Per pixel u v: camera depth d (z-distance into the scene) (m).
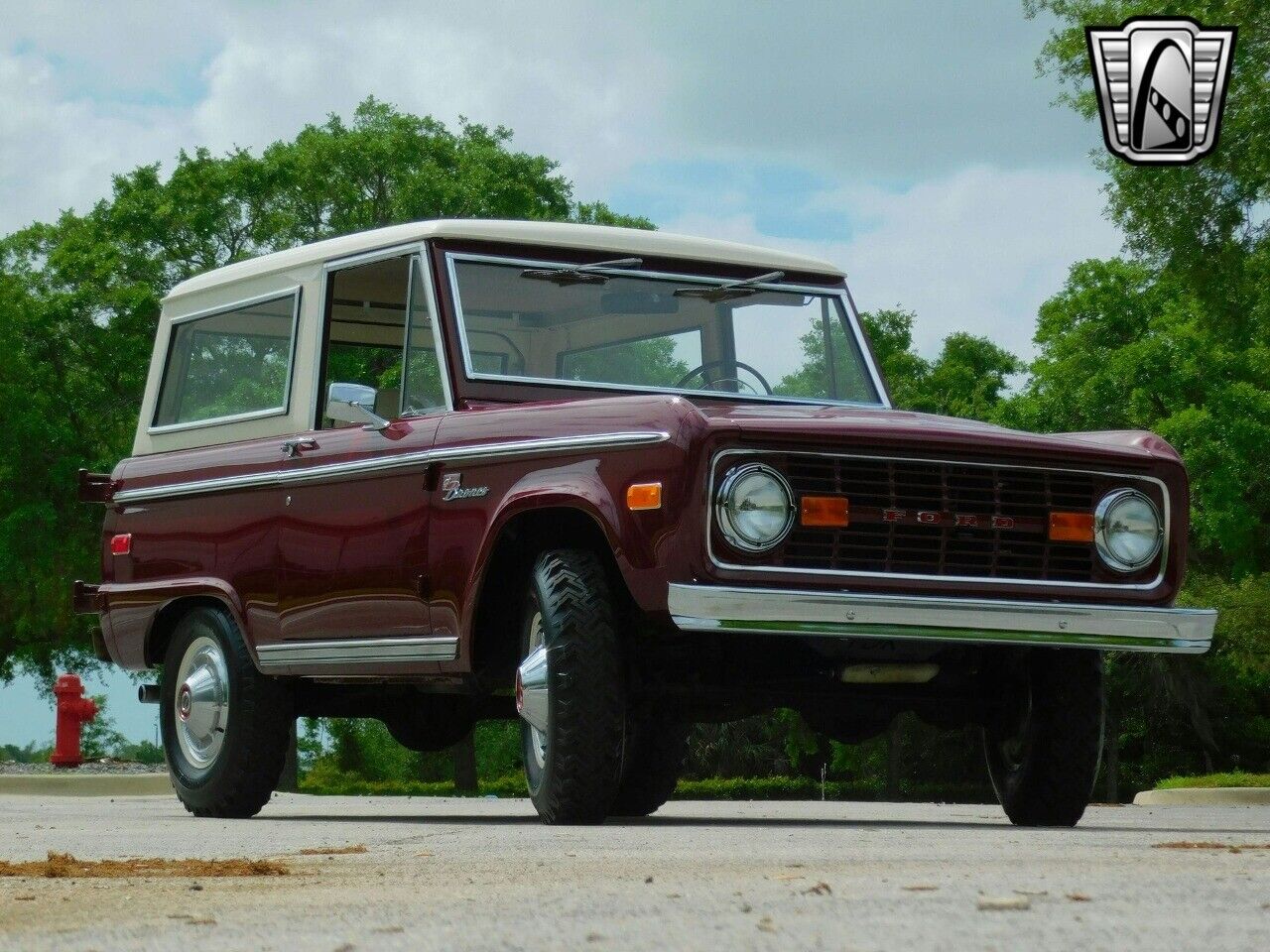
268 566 7.17
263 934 2.39
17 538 32.75
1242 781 21.11
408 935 2.34
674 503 5.54
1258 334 20.00
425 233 6.88
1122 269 36.69
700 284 7.19
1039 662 6.39
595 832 5.35
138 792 16.73
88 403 35.25
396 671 6.56
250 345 7.70
